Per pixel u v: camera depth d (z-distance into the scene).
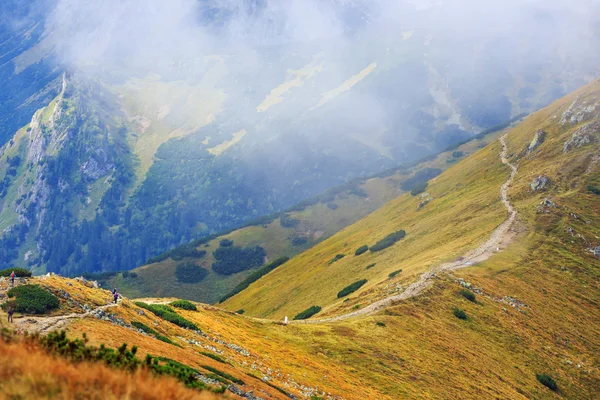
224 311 63.03
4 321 27.02
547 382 61.09
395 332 61.62
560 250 90.62
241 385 33.94
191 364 32.78
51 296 32.78
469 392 53.12
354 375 51.25
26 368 14.09
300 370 48.06
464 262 86.75
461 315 68.81
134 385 15.28
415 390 50.72
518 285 80.38
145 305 47.38
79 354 16.67
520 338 67.62
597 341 72.44
